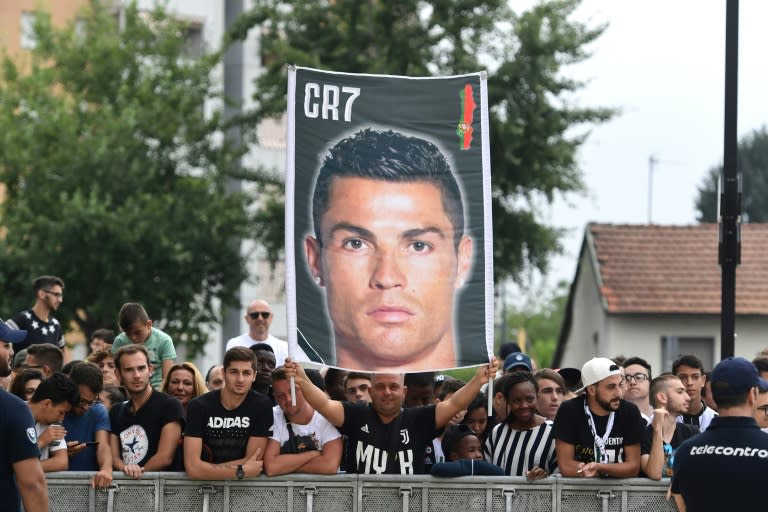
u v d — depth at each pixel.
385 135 20.19
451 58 62.50
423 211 20.09
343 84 20.19
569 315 76.94
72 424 21.12
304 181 19.97
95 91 68.00
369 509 19.73
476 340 19.95
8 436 16.11
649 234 70.69
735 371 15.77
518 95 61.34
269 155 83.75
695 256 69.12
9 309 61.50
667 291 67.19
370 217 20.03
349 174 20.08
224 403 20.09
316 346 19.72
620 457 19.94
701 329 66.62
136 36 68.94
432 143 20.22
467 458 20.88
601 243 70.19
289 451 20.22
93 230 60.69
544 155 61.38
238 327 67.25
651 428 20.84
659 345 66.75
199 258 63.34
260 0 65.50
